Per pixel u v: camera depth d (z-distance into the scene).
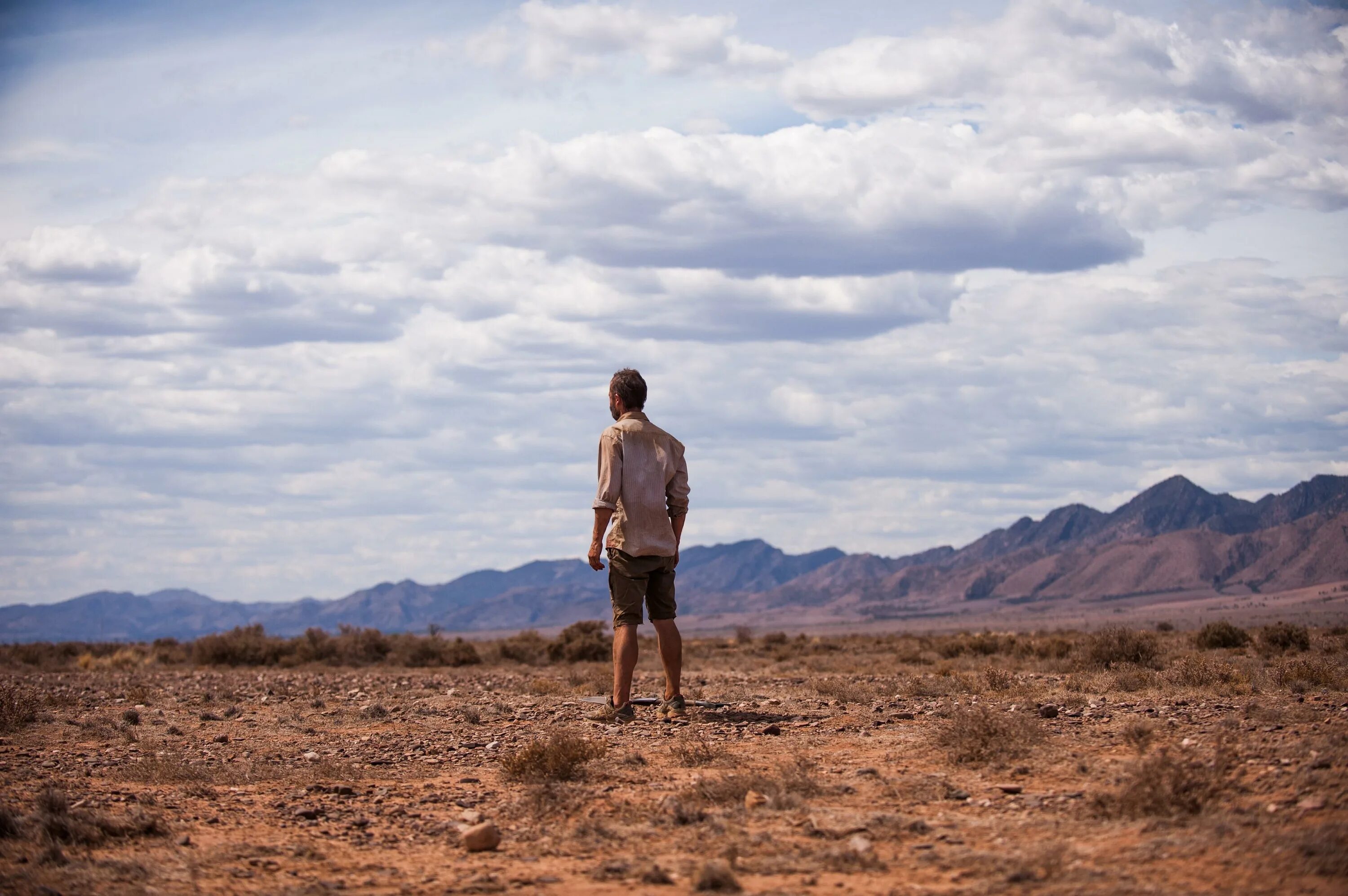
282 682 26.89
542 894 6.18
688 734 12.20
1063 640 32.91
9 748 13.17
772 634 75.50
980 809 7.72
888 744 10.99
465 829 7.86
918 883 6.05
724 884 6.04
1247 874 5.68
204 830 8.07
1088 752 9.62
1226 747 8.39
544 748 9.98
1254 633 36.28
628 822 7.80
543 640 54.19
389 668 41.34
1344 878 5.50
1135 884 5.64
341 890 6.35
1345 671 17.95
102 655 52.81
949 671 21.59
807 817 7.61
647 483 13.86
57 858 6.99
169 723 15.97
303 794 9.45
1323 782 7.32
